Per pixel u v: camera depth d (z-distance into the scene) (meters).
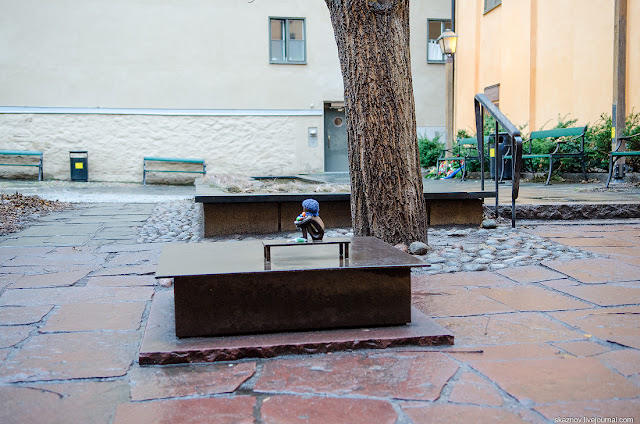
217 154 17.27
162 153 16.97
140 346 2.45
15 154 16.00
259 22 17.23
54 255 4.75
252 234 5.64
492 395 1.96
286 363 2.28
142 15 16.62
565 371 2.16
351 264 2.54
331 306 2.55
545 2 12.66
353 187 4.44
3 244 5.32
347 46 4.23
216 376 2.16
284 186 6.74
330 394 1.99
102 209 8.52
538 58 13.00
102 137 16.62
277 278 2.50
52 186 14.51
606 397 1.92
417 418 1.79
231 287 2.47
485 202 6.74
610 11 10.54
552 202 6.57
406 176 4.37
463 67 17.05
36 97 16.22
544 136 11.53
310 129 17.72
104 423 1.79
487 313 2.96
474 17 16.17
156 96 16.84
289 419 1.80
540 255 4.39
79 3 16.28
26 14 16.05
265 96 17.42
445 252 4.48
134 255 4.74
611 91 10.56
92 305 3.19
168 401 1.94
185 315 2.45
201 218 7.04
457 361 2.29
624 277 3.67
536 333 2.63
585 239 5.04
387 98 4.25
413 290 3.46
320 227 2.71
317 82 17.69
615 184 9.70
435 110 18.45
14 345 2.52
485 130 12.84
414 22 18.20
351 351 2.41
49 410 1.88
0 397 1.98
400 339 2.45
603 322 2.77
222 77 17.14
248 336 2.48
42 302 3.25
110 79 16.56
